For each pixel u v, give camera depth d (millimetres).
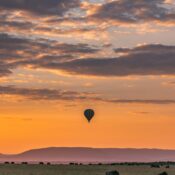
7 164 196000
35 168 169875
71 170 161375
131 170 167250
